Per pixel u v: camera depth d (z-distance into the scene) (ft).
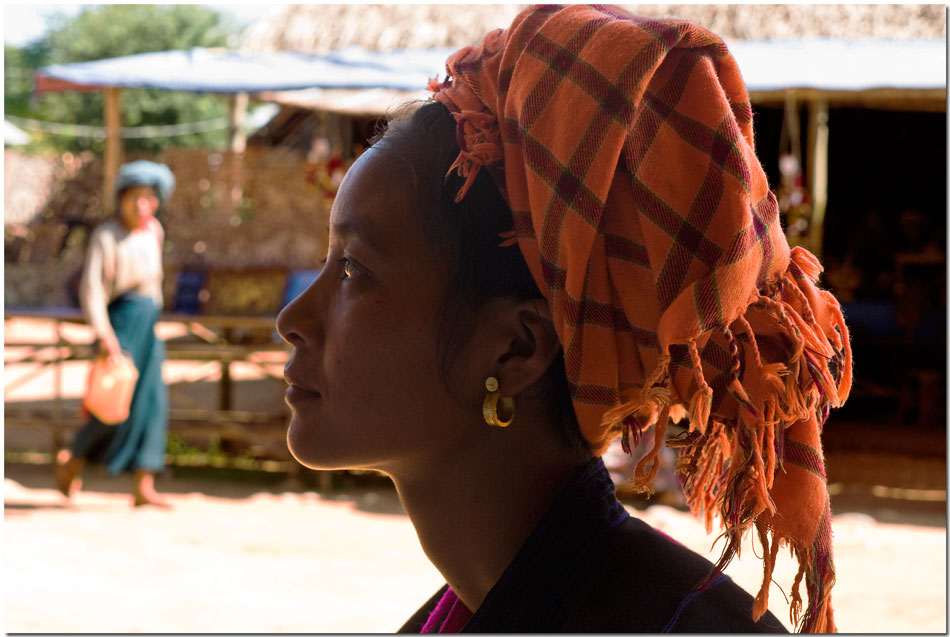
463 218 3.39
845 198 50.26
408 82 29.14
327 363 3.51
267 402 35.24
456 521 3.56
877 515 22.97
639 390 3.25
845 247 49.08
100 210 56.54
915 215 38.93
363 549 19.63
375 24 37.37
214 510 22.54
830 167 50.16
